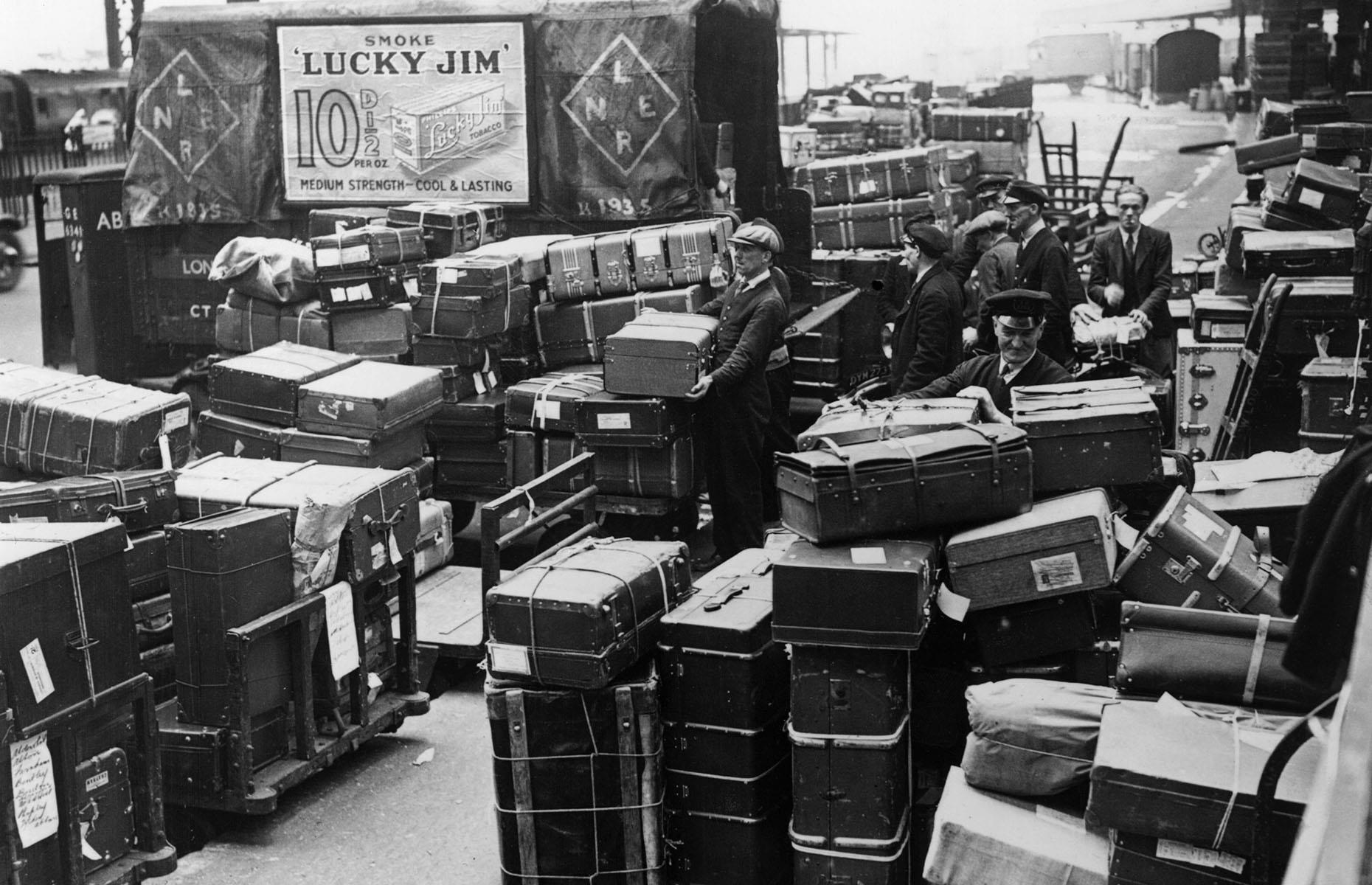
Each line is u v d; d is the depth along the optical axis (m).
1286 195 9.11
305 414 8.26
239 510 6.04
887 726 4.71
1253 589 4.82
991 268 9.30
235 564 5.74
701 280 9.45
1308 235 8.74
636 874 5.07
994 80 27.61
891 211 12.76
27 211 19.36
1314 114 12.92
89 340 12.28
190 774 5.79
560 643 4.91
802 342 10.30
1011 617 4.88
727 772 5.03
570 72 10.81
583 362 9.66
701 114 11.64
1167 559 4.91
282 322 9.55
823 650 4.71
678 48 10.56
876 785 4.73
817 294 11.73
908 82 25.75
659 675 5.08
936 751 5.09
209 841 5.91
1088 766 4.34
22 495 6.18
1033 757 4.38
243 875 5.60
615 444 8.39
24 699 4.89
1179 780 3.86
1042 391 5.81
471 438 9.27
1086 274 15.98
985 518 4.91
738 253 8.48
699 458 8.91
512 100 10.99
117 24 22.25
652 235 9.47
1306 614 3.47
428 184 11.28
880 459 4.86
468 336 9.20
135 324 12.13
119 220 12.25
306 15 11.34
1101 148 26.27
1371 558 2.67
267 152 11.58
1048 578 4.79
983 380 6.43
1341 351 8.12
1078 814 4.39
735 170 11.69
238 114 11.57
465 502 9.76
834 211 12.88
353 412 8.15
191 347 12.42
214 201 11.71
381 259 9.39
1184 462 6.06
